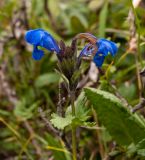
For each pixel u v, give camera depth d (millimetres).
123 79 506
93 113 448
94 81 459
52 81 537
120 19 548
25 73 574
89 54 344
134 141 391
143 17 521
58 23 634
